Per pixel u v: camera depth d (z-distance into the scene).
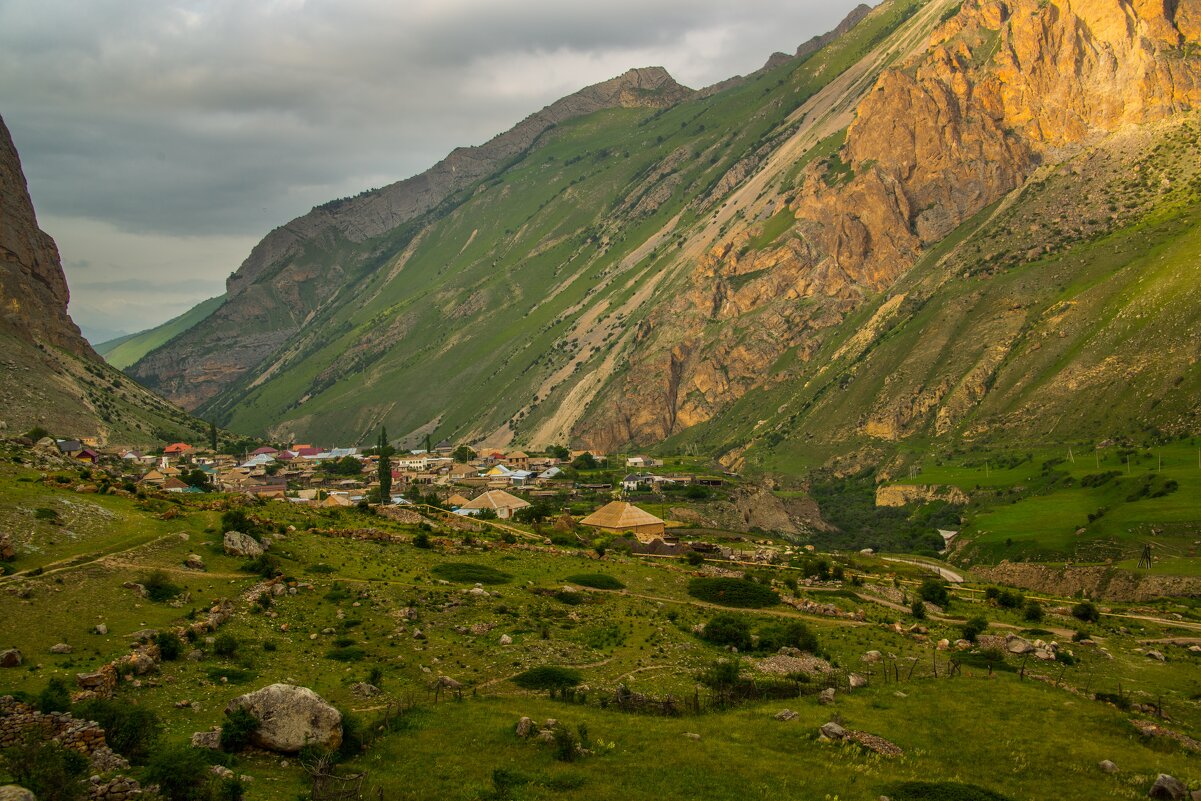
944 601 110.50
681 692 62.69
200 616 63.41
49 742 38.38
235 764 42.94
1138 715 63.03
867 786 46.56
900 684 66.94
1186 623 113.75
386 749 48.47
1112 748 53.09
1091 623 107.50
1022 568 171.50
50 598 59.75
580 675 64.62
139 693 49.66
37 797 34.66
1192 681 77.31
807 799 45.03
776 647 76.69
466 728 52.31
